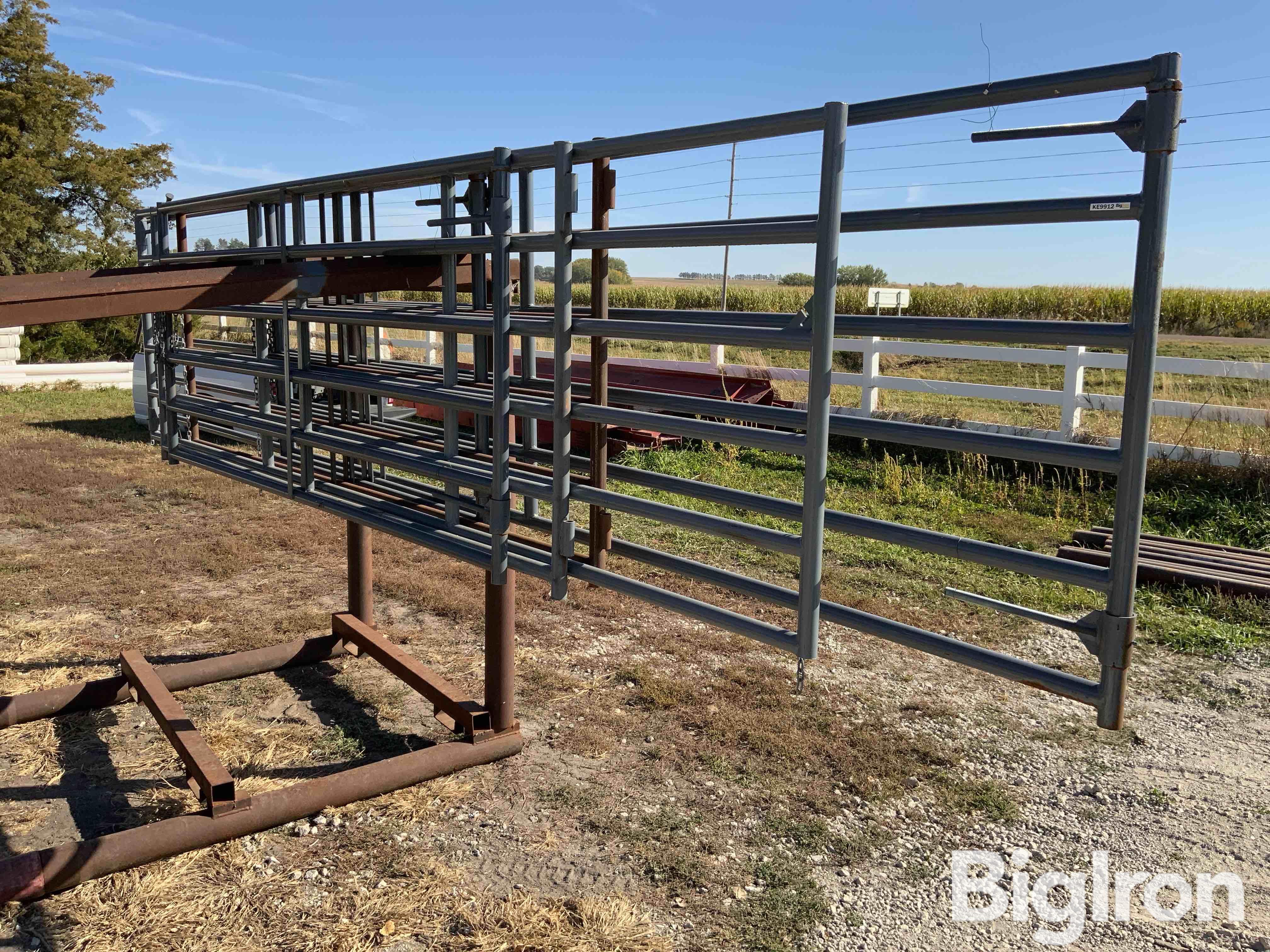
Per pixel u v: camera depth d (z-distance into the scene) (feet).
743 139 7.55
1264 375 29.22
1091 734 14.38
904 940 9.55
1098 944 9.48
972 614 19.98
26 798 12.30
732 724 14.46
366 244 11.53
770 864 10.87
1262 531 24.99
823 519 7.44
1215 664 17.31
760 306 97.86
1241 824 11.76
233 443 37.86
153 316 17.15
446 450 11.79
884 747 13.82
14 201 92.07
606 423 9.06
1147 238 5.89
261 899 10.07
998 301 84.64
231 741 13.73
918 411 39.60
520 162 9.66
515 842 11.28
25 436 42.29
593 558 9.90
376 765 12.30
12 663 16.63
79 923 9.61
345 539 25.71
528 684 16.03
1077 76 5.99
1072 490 29.37
